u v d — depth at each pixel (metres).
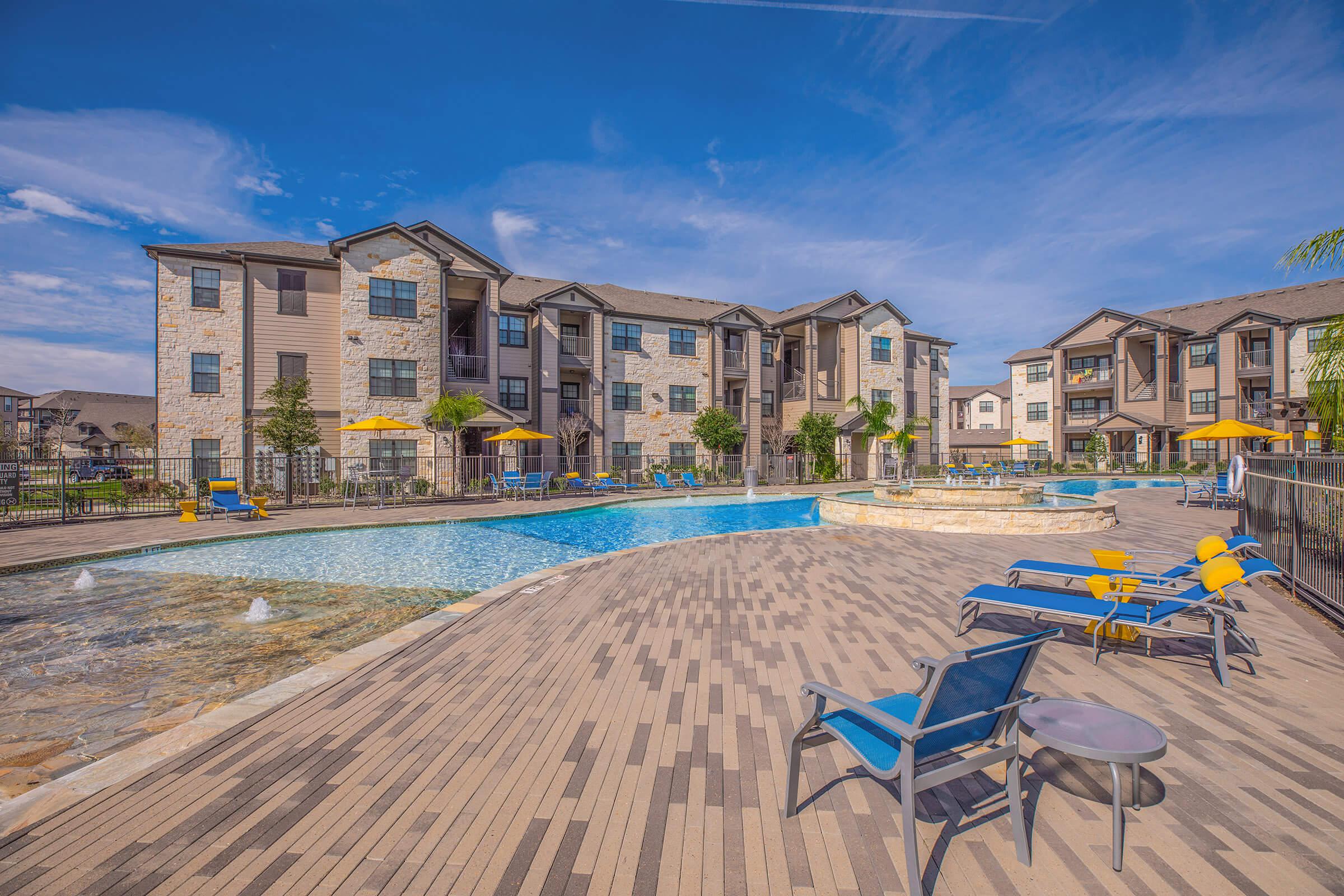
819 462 34.03
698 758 3.55
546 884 2.52
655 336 33.03
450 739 3.77
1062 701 3.07
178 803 3.08
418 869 2.61
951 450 57.31
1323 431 9.17
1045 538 12.43
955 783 3.31
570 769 3.43
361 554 12.43
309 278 24.06
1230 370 36.75
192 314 22.75
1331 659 5.19
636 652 5.38
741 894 2.48
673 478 30.28
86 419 60.34
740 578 8.41
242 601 8.17
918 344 42.50
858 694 4.46
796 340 39.41
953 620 6.39
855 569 9.06
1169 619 5.01
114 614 7.51
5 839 2.79
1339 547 6.35
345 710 4.20
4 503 15.13
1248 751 3.63
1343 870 2.60
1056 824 2.95
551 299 30.06
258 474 23.03
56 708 4.72
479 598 7.24
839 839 2.83
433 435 24.73
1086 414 43.34
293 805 3.06
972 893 2.48
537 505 20.58
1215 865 2.64
